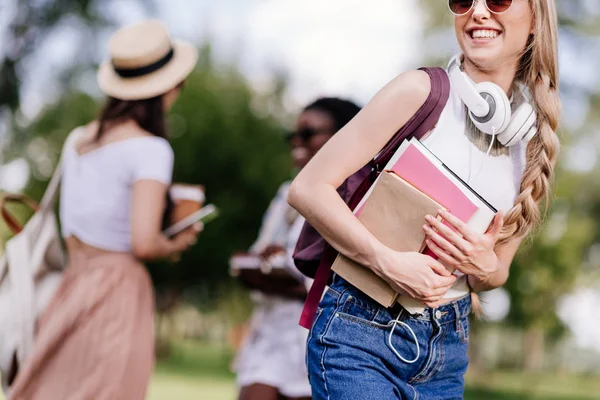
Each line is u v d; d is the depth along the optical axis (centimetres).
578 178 3541
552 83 368
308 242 394
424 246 355
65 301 519
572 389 3941
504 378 4169
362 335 360
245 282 610
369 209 358
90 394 504
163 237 536
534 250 2767
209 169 3525
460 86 357
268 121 3603
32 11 2070
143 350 520
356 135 357
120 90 541
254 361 604
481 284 383
